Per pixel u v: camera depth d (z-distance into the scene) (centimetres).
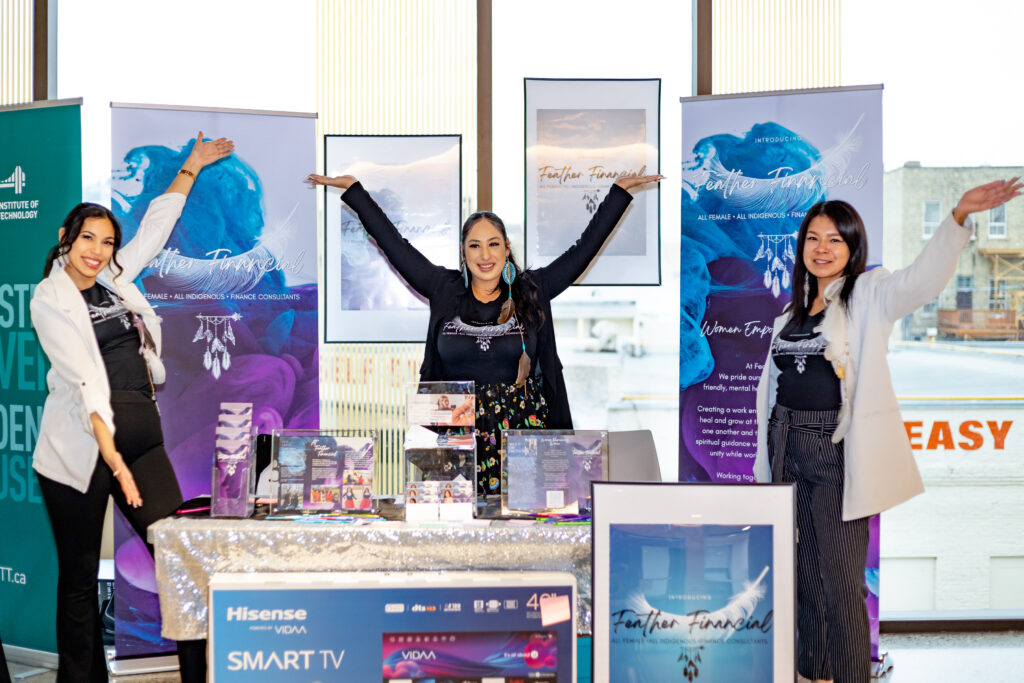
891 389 270
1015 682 328
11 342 365
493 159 396
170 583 236
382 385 402
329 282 392
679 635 233
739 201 372
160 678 350
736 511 235
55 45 398
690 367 380
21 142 363
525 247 392
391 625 231
